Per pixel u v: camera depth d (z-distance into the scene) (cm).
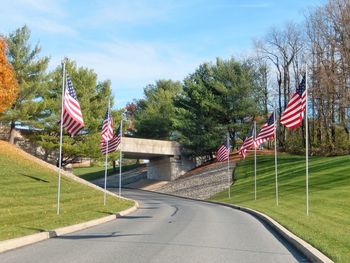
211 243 1328
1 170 3594
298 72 6881
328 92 5556
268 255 1141
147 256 1084
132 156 7500
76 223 1775
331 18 5556
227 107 7006
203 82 7162
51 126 4906
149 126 9081
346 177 4109
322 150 6259
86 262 1002
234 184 5378
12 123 4638
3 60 3722
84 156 5256
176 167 7181
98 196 3434
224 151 4603
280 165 5759
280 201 3328
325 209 2523
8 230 1438
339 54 5509
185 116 7144
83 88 5238
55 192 3216
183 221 2072
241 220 2166
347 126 6006
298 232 1476
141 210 2914
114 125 5559
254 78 7112
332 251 1091
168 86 10875
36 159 4356
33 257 1066
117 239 1407
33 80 4572
